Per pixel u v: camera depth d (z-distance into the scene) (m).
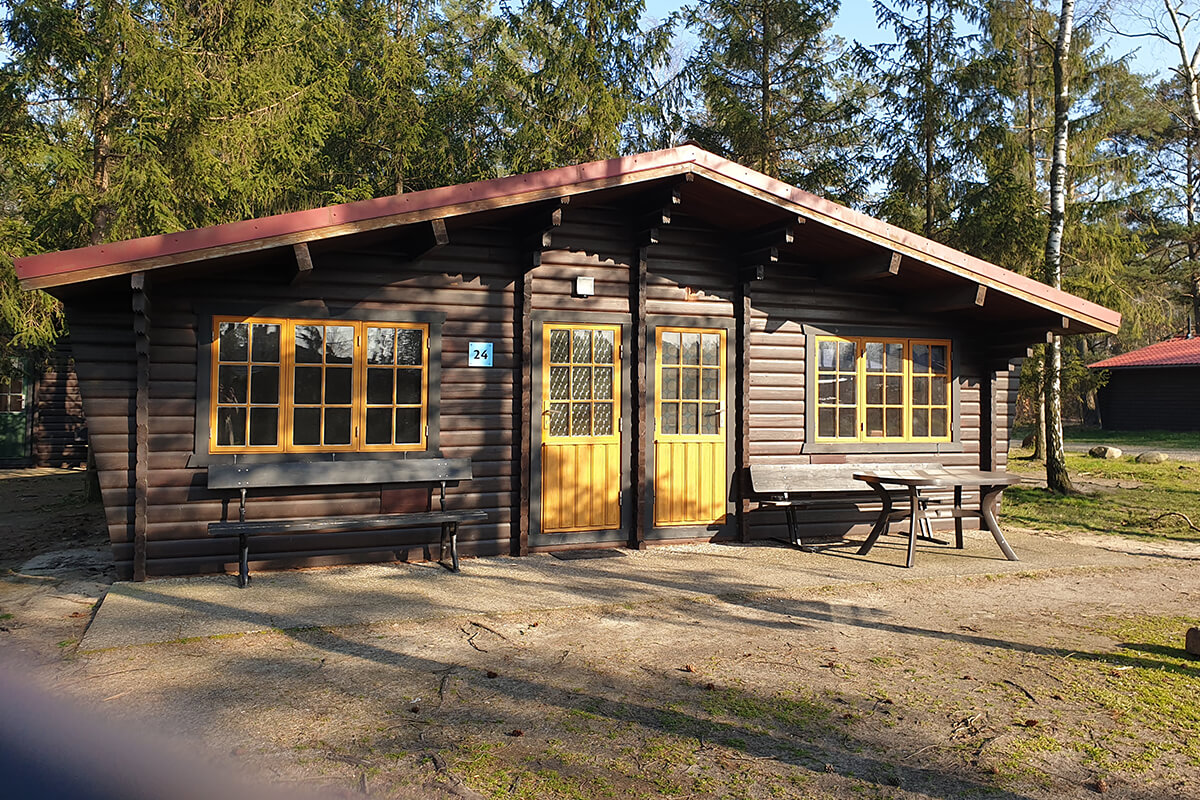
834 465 8.73
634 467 8.27
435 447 7.49
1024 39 16.88
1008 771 3.51
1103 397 30.19
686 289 8.48
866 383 9.17
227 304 6.83
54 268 5.50
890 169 17.16
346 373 7.23
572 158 18.23
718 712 4.11
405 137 17.83
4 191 13.52
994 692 4.44
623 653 5.05
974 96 16.34
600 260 8.15
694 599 6.38
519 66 18.88
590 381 8.14
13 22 10.31
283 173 13.41
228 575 6.82
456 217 6.84
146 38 10.48
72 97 11.20
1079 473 16.33
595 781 3.34
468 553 7.66
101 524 9.94
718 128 19.44
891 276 8.58
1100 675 4.73
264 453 6.95
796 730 3.91
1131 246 17.31
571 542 8.03
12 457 17.62
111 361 6.52
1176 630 5.67
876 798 3.26
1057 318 8.69
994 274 8.18
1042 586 7.04
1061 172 14.03
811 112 19.22
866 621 5.86
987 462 9.62
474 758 3.53
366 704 4.14
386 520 6.75
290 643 5.12
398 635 5.34
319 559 7.14
